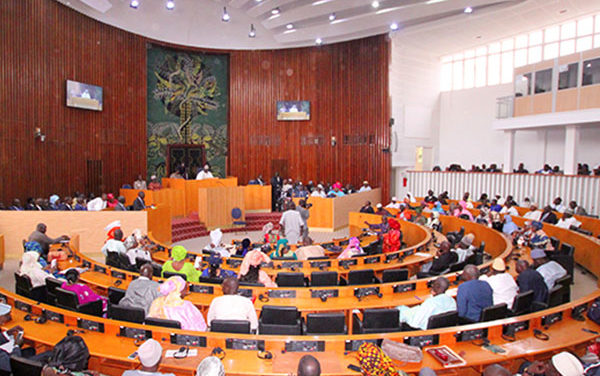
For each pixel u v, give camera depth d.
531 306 5.82
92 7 15.80
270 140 22.14
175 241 14.23
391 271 7.02
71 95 15.80
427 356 4.10
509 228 11.66
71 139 16.12
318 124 21.92
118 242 8.43
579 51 17.25
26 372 3.69
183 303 4.75
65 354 3.51
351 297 6.00
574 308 4.94
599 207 14.31
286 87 22.06
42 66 14.84
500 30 19.25
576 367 3.34
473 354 4.13
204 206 15.66
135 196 15.45
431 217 13.61
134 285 5.23
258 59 22.03
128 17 18.19
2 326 4.66
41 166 14.82
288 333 4.79
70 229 11.28
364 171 21.12
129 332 4.38
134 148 18.97
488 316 4.88
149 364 3.56
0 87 13.28
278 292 5.91
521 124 18.03
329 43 21.33
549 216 12.30
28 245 7.93
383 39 20.41
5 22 13.48
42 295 6.42
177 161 21.03
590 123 15.86
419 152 22.97
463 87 22.75
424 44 21.22
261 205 18.23
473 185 18.45
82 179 16.61
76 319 4.66
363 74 21.02
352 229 14.30
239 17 20.73
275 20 18.77
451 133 23.12
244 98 22.02
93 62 17.05
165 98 20.66
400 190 22.09
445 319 4.65
